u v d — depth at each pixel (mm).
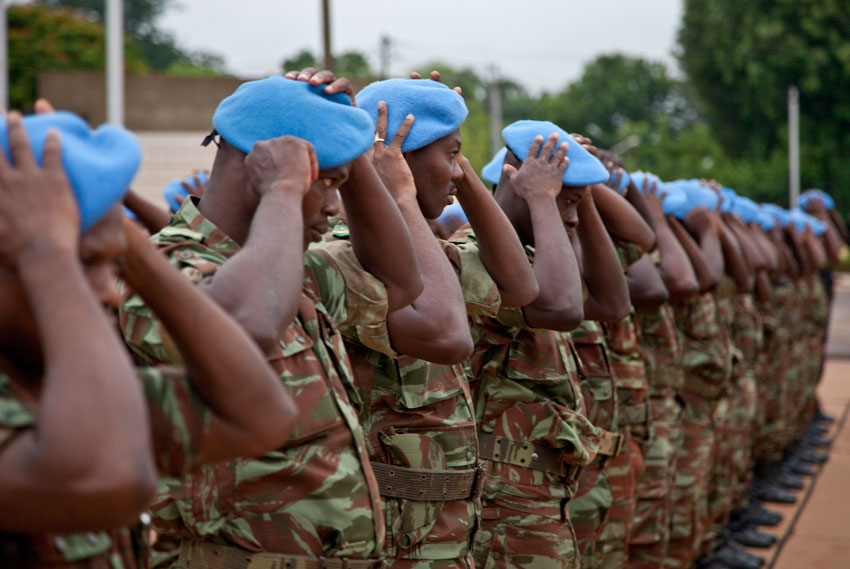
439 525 2842
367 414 2814
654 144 60688
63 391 1280
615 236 4344
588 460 3516
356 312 2412
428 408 2854
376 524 2203
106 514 1295
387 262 2400
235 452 1594
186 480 2143
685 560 5293
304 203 2111
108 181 1412
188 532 2160
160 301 1527
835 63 33812
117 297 1489
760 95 35000
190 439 1567
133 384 1327
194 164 15508
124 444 1286
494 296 3020
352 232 2404
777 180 35688
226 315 1579
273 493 2100
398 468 2779
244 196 2127
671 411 4930
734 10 34969
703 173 53500
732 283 6188
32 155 1363
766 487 7613
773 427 7988
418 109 2824
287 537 2090
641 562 4734
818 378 9945
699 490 5375
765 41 34156
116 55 11914
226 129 2119
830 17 33625
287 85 2150
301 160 1989
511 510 3428
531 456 3439
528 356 3488
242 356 1553
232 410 1557
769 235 8414
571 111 70875
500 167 3818
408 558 2785
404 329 2586
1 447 1315
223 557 2117
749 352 6770
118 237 1458
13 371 1473
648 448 4699
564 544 3455
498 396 3484
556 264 3275
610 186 4797
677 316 5457
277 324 1803
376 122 2824
